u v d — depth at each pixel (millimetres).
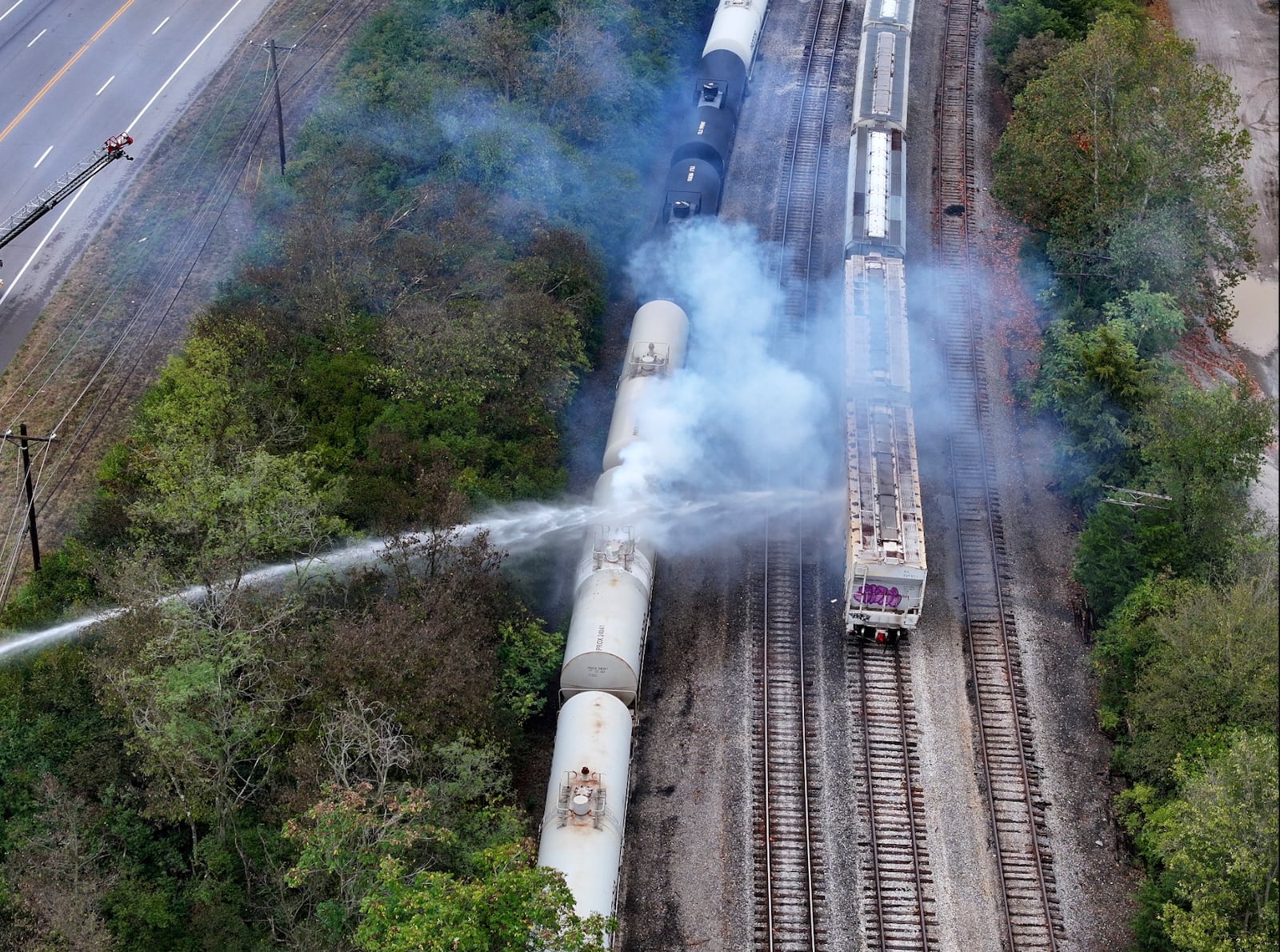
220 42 96250
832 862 53250
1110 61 75500
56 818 49062
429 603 53688
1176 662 53844
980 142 92250
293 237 72938
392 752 47531
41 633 56250
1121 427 65812
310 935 47375
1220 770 47344
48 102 89375
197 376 62656
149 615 50938
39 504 63938
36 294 75562
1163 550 59719
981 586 64875
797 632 62281
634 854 53594
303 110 89938
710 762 56938
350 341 69438
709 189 81750
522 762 56531
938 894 52375
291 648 52375
